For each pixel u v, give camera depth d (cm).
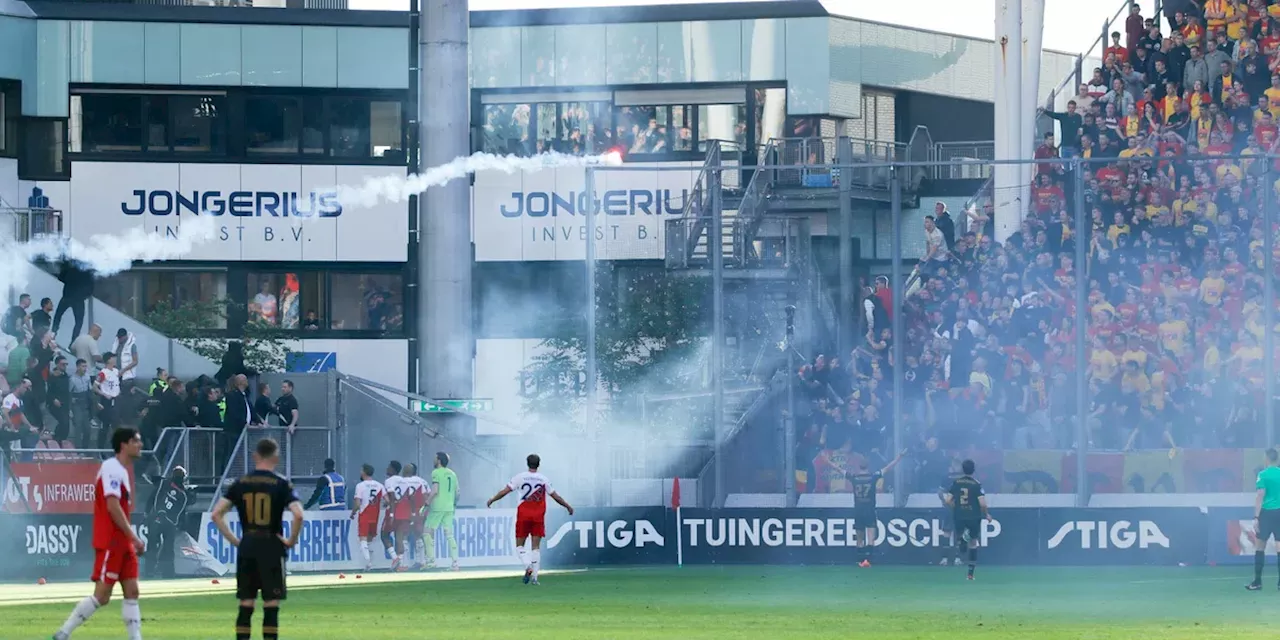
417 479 6241
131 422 6919
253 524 2716
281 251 9856
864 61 9975
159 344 7712
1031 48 8162
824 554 6397
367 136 9956
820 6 9844
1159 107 7850
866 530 6281
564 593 4797
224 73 9838
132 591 2905
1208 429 6519
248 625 2709
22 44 9681
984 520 6347
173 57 9800
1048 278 7000
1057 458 6397
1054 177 7375
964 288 7106
